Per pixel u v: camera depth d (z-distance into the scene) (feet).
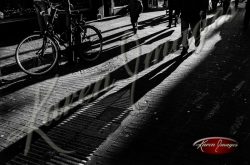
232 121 12.82
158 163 10.28
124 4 54.75
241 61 21.21
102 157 10.82
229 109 13.92
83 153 11.14
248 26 35.29
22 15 37.81
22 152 11.32
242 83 17.06
